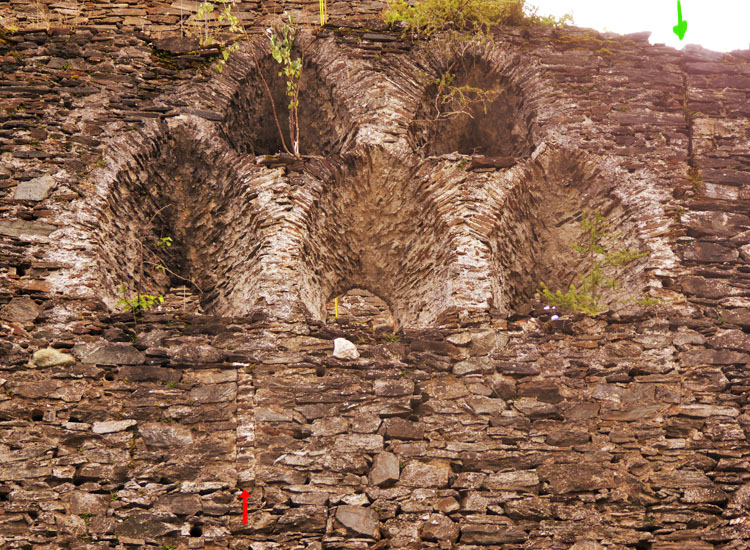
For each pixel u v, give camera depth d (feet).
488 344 26.96
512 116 32.58
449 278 28.32
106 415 24.71
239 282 29.14
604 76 31.91
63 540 23.09
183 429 24.79
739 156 30.76
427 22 32.09
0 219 27.14
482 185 29.81
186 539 23.45
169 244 30.17
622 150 30.68
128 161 28.96
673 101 31.60
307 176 29.50
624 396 26.40
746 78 32.14
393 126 30.45
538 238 31.35
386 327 32.04
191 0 33.04
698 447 25.77
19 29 31.04
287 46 29.55
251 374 25.76
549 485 24.94
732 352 27.20
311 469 24.58
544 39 32.50
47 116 29.19
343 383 25.85
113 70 30.48
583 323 27.55
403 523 24.13
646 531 24.56
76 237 27.25
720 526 24.79
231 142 31.01
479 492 24.72
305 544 23.70
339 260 30.58
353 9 33.40
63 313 26.00
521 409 26.02
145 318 26.27
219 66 30.83
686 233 29.35
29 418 24.44
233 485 24.16
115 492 23.82
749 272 28.84
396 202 30.45
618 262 29.43
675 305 28.04
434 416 25.70
